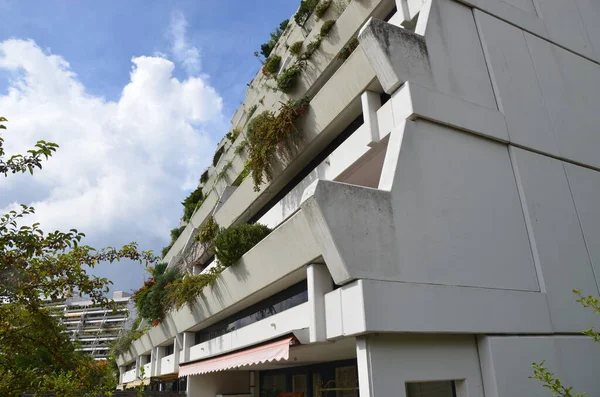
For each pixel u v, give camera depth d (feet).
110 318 212.64
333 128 38.96
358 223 23.27
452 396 29.99
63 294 19.43
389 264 23.50
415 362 23.17
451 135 28.58
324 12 49.55
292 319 32.73
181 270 75.72
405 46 28.40
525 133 31.89
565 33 39.37
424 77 28.50
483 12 34.17
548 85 35.35
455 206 26.96
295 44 51.65
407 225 24.81
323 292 29.27
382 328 21.89
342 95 35.53
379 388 21.71
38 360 19.71
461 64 30.83
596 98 38.60
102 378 20.51
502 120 30.96
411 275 23.93
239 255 42.96
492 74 32.12
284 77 49.44
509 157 30.89
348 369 41.11
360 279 22.35
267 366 50.83
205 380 61.57
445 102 28.55
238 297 43.62
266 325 37.40
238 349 45.14
